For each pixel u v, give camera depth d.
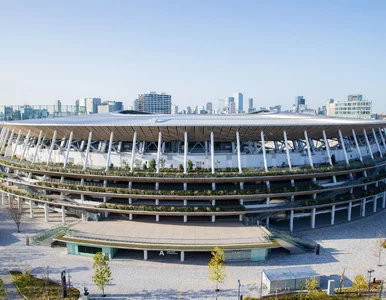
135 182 67.38
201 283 47.72
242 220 65.25
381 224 72.50
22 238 63.91
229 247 53.81
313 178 70.88
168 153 69.19
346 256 56.56
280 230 67.31
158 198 64.12
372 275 50.19
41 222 72.62
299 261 54.72
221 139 70.62
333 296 43.94
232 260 54.59
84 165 68.19
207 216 66.56
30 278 48.25
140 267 52.69
